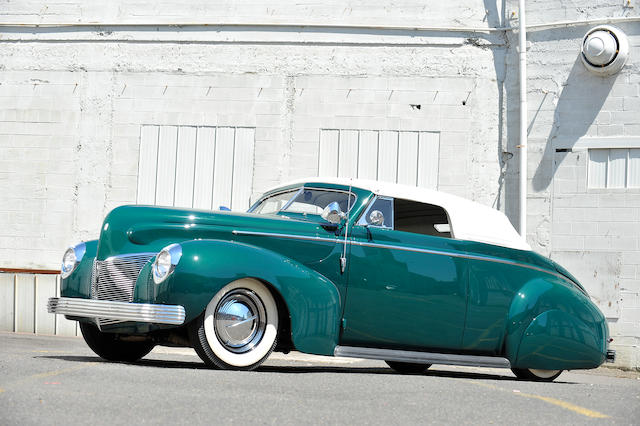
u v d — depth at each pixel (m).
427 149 14.08
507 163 13.96
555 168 13.66
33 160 14.69
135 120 14.56
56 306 6.18
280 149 14.28
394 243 6.76
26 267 14.54
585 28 13.69
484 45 14.12
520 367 7.29
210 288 5.71
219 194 14.34
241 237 6.28
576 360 7.48
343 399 4.39
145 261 6.02
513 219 13.84
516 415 4.17
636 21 13.41
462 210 7.27
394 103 14.18
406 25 14.26
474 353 7.15
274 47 14.44
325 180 7.12
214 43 14.56
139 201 14.48
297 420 3.65
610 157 13.46
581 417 4.25
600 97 13.54
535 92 13.86
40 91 14.78
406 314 6.74
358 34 14.35
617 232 13.32
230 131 14.39
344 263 6.53
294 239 6.41
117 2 14.79
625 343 13.15
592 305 7.72
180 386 4.52
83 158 14.62
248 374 5.35
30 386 4.25
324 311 6.20
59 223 14.57
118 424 3.36
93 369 5.15
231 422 3.52
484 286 7.10
